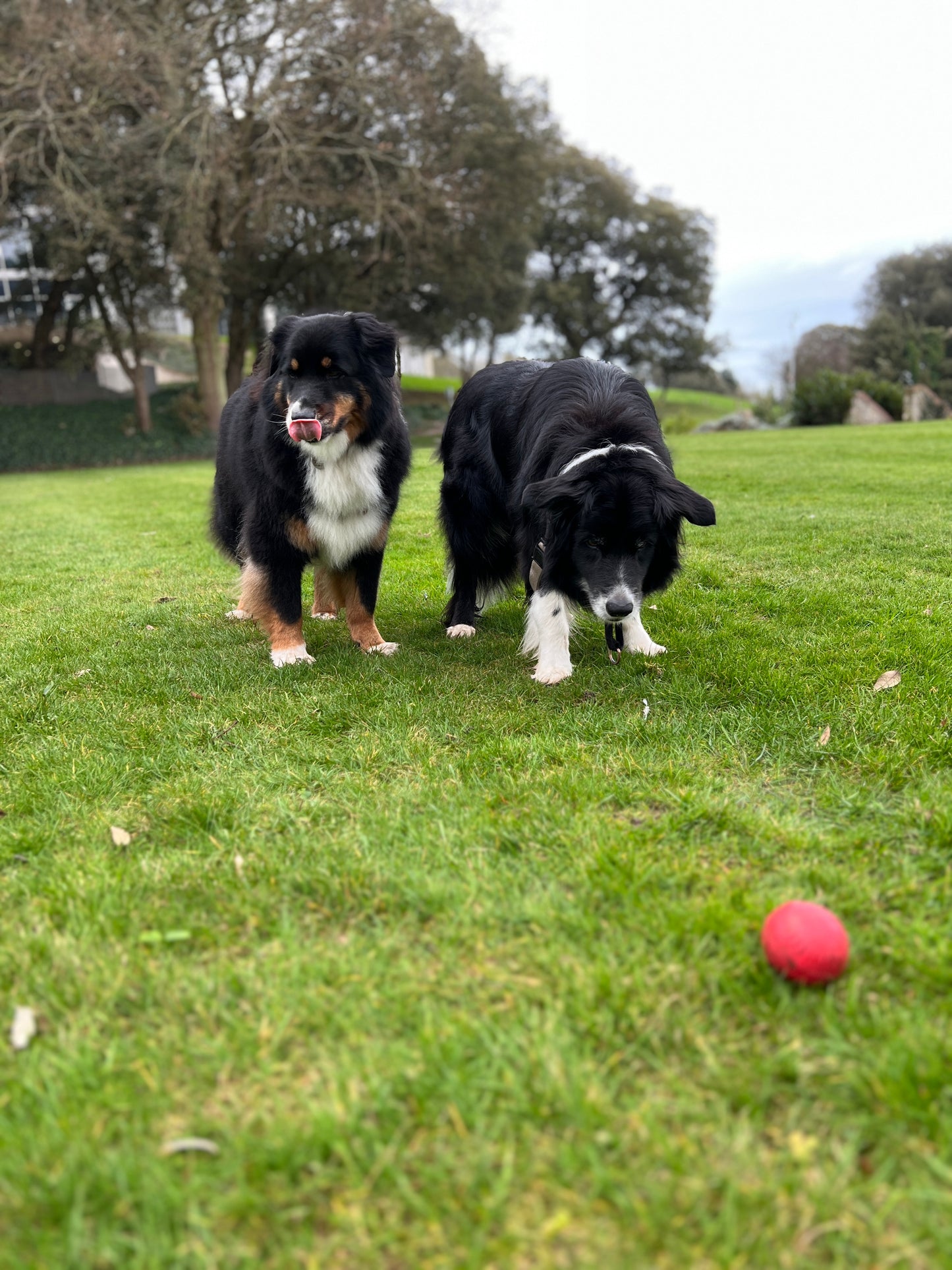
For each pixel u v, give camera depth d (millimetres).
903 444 5387
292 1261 598
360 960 887
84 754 1324
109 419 10352
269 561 1697
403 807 1146
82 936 930
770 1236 599
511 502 1731
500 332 13203
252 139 8805
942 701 1367
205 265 8078
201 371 10211
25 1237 622
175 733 1393
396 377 1712
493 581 1917
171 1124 715
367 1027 806
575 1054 751
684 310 18047
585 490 1438
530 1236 606
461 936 914
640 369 18609
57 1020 840
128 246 7957
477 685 1563
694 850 1031
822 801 1136
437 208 9148
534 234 13203
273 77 8203
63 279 9031
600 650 1729
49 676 1636
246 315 10953
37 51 7395
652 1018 797
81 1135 697
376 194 8359
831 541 2488
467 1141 682
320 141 8906
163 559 2756
